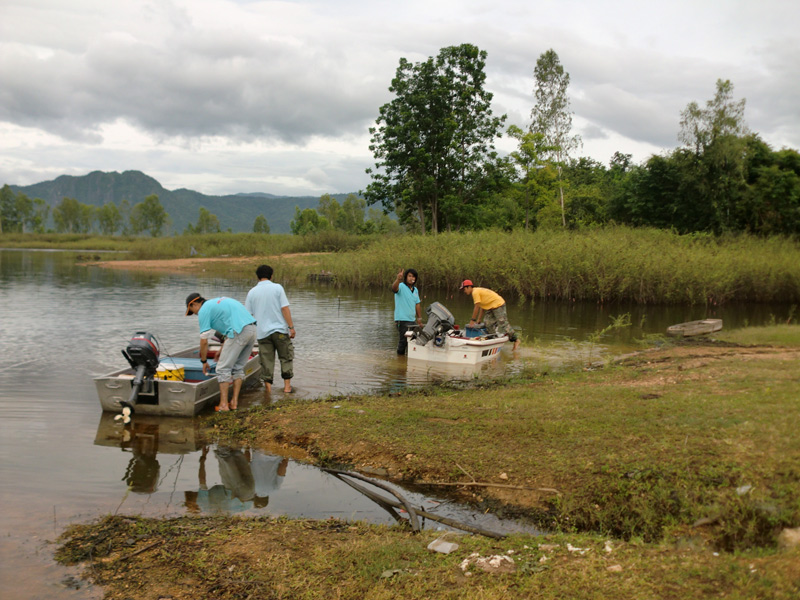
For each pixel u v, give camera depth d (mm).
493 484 4883
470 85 39000
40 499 4781
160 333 12578
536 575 3291
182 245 45156
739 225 36781
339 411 6879
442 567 3510
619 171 63625
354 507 4742
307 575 3523
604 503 4434
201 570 3619
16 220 120625
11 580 3523
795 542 3402
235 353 7305
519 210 44250
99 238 79125
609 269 19562
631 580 3125
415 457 5457
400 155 38594
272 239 47281
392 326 14250
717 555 3346
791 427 5047
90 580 3537
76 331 12719
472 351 10094
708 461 4586
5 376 8852
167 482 5219
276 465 5645
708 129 35781
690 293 19453
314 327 14055
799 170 37812
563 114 42875
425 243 25516
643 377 8188
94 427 6711
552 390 7594
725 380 7324
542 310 17844
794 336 11695
